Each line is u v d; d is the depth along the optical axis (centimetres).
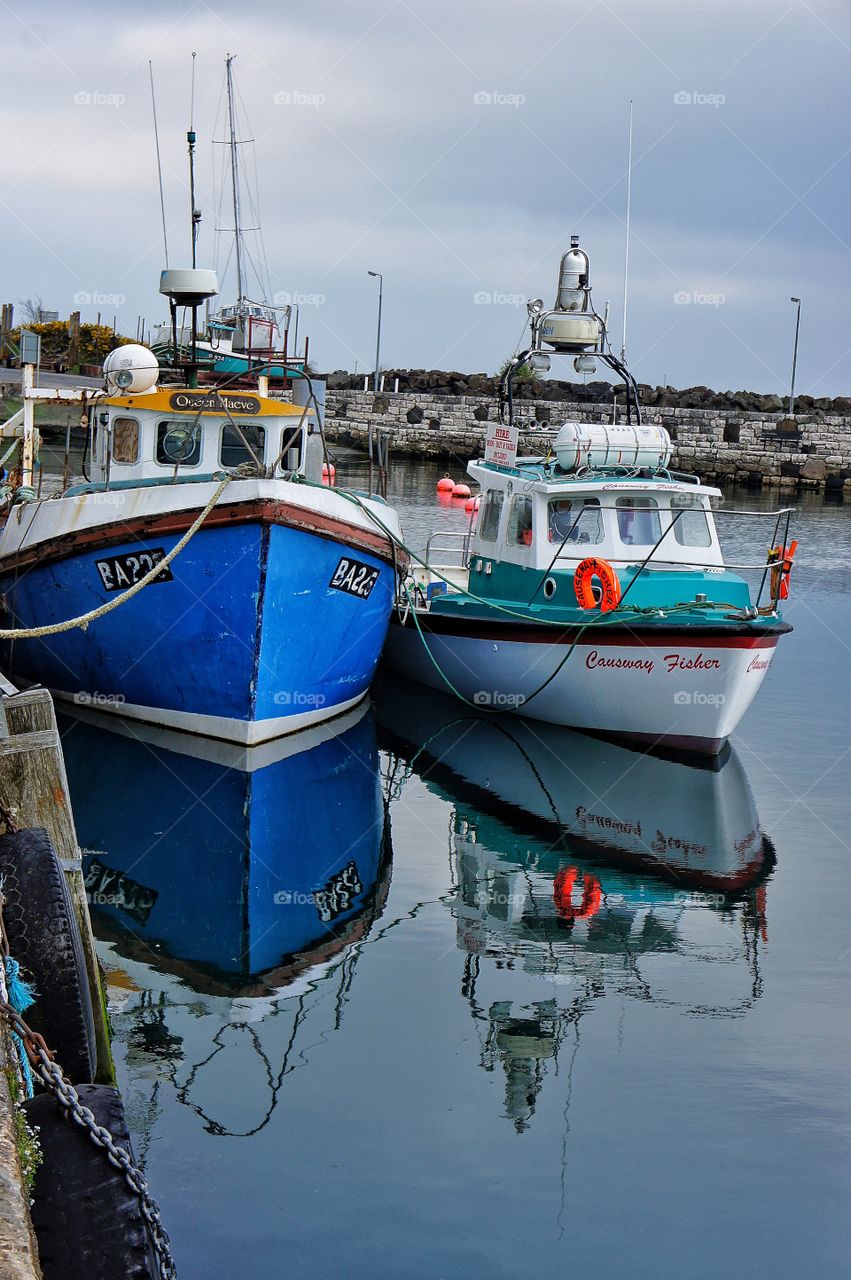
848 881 891
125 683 1217
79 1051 501
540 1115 569
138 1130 550
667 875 896
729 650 1130
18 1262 271
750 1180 527
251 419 1234
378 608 1255
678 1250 484
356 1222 492
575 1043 643
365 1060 620
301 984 704
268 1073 603
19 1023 406
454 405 4881
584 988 711
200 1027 652
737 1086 602
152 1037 639
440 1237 486
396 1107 577
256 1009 672
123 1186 390
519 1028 657
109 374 1252
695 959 755
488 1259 474
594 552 1253
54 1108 405
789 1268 474
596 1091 596
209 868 878
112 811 988
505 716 1341
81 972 520
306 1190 511
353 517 1169
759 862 923
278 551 1095
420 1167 530
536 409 4731
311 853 917
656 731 1205
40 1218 379
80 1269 372
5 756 677
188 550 1106
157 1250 393
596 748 1227
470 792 1077
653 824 1005
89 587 1177
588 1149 547
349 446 4966
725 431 4522
